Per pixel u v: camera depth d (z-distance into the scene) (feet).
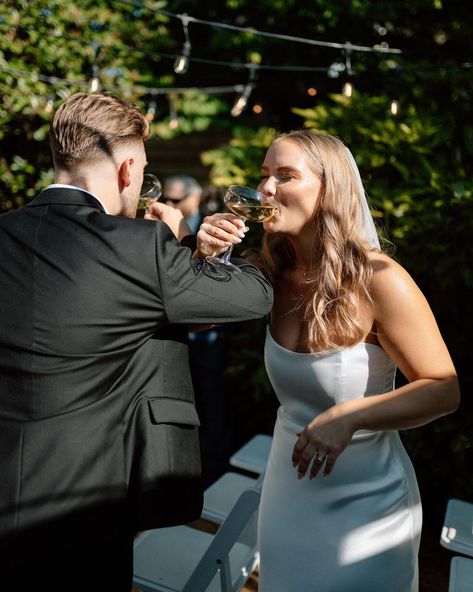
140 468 4.68
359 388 5.45
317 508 5.53
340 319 5.31
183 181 14.42
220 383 13.96
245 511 6.40
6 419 4.50
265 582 5.83
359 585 5.38
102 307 4.46
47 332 4.44
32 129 13.87
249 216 5.32
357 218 5.49
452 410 5.04
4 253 4.67
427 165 11.28
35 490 4.38
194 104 21.84
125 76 14.43
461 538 7.14
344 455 5.46
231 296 4.70
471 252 10.66
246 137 14.12
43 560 4.39
